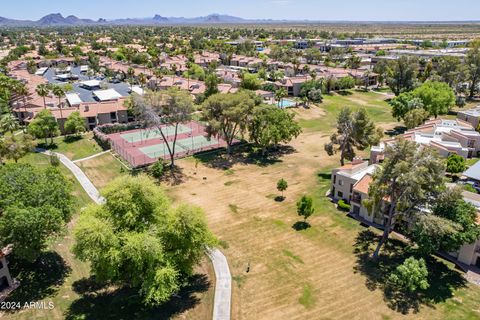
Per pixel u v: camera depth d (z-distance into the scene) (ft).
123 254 112.27
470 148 248.11
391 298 125.08
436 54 585.63
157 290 110.22
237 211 187.21
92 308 119.24
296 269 141.59
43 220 118.62
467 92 440.86
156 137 304.09
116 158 256.73
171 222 121.49
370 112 383.04
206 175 231.91
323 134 317.83
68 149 276.82
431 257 145.89
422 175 130.93
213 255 150.20
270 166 247.09
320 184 217.97
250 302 124.67
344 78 479.82
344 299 125.18
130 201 119.55
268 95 419.33
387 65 488.85
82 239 110.01
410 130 274.98
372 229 168.45
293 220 178.09
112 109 344.49
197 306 122.31
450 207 136.36
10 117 265.54
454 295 124.88
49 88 388.78
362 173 193.77
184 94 236.43
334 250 153.38
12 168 139.85
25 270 135.44
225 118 248.32
